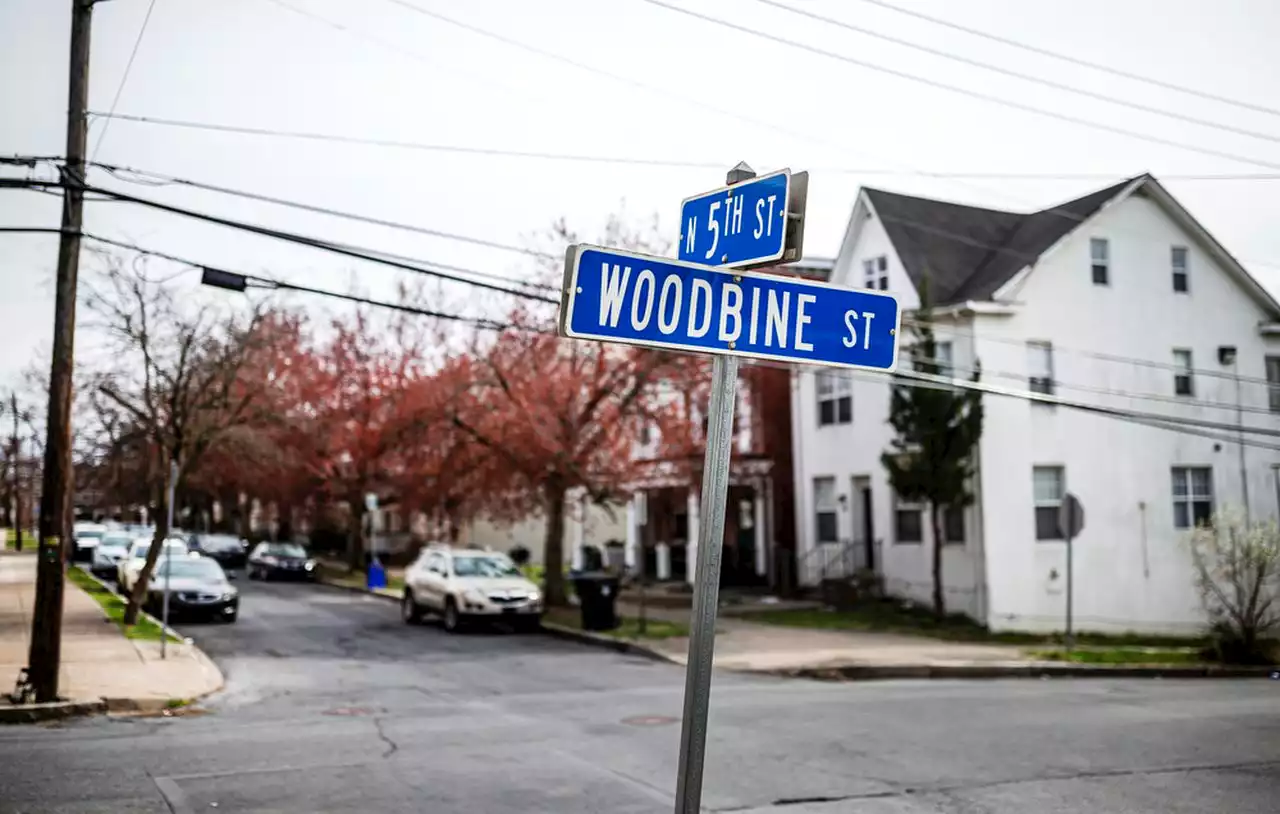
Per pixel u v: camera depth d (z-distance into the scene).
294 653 20.64
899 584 28.09
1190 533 25.34
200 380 26.66
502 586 24.69
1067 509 21.67
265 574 42.66
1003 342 26.64
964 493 25.36
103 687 14.84
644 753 10.77
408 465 38.56
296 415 38.25
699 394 28.00
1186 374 28.84
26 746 11.06
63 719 13.16
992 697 15.47
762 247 3.73
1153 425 24.28
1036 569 26.12
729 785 9.41
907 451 26.11
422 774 9.73
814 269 31.47
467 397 28.45
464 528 53.75
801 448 31.81
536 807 8.55
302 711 13.77
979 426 25.16
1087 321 27.72
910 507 28.12
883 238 29.48
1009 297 26.69
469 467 29.39
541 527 54.88
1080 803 8.85
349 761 10.30
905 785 9.47
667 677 17.62
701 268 3.64
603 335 3.48
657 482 29.30
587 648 22.05
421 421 29.78
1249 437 29.38
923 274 25.94
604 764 10.21
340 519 54.22
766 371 29.12
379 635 24.11
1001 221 31.38
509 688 16.16
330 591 38.09
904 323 25.72
